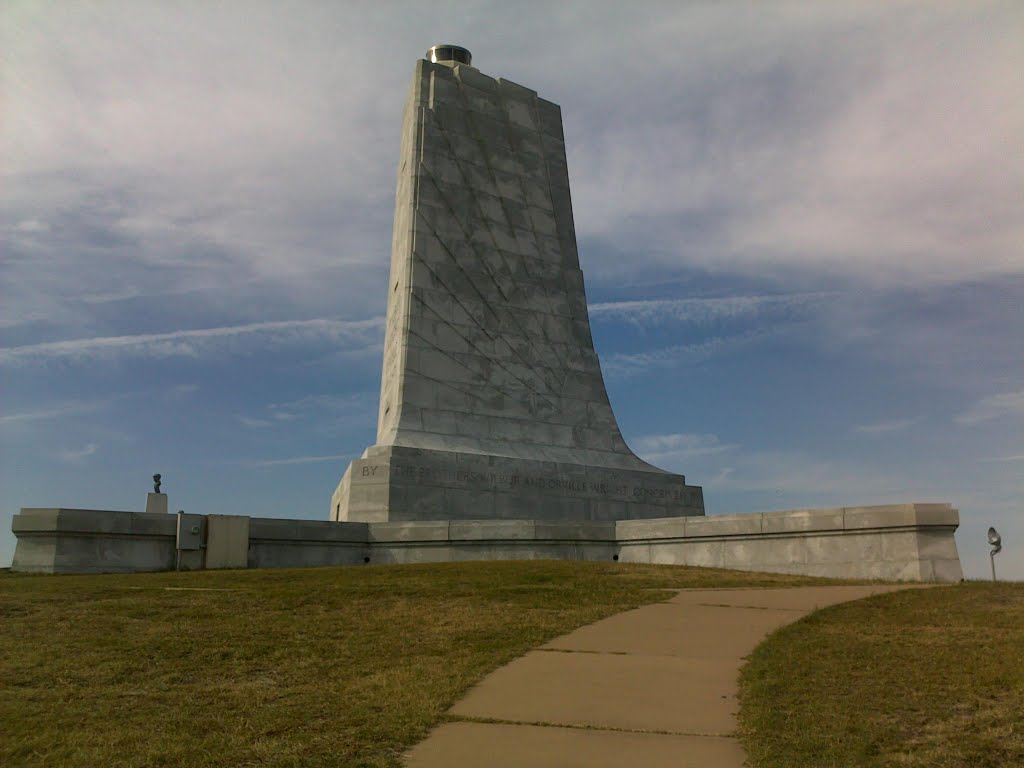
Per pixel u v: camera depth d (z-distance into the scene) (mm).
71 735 9031
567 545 28734
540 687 10883
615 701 10273
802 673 11375
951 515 23953
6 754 8469
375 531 29391
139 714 9859
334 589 18672
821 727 9305
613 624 15008
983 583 20016
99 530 25641
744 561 26250
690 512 37250
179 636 13977
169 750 8555
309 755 8445
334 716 9727
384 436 34875
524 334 38062
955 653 12344
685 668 11836
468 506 32906
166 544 26562
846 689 10672
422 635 14156
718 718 9672
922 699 10266
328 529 28938
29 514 25219
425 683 11055
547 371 38094
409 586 19062
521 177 40312
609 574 21703
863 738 8922
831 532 25047
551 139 41844
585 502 35156
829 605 16672
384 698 10430
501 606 16750
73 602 17141
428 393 35281
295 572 22422
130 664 12164
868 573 24328
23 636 13891
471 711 9914
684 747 8711
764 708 9844
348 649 13203
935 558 23703
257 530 27828
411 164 38094
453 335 36500
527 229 39688
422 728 9250
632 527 28500
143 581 20578
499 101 40969
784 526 25688
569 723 9461
